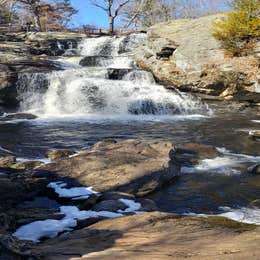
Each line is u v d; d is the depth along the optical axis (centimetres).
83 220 486
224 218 461
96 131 1184
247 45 1825
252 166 772
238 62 1788
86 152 783
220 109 1648
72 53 2639
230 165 814
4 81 1568
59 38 2838
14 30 3656
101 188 622
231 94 1781
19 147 961
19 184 615
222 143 1031
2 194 575
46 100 1611
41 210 536
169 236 383
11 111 1566
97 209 537
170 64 1959
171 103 1628
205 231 400
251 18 1839
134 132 1180
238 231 397
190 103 1638
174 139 1080
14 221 476
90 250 344
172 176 702
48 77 1628
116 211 532
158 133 1164
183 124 1336
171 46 2006
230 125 1312
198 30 1992
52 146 980
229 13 1958
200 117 1518
